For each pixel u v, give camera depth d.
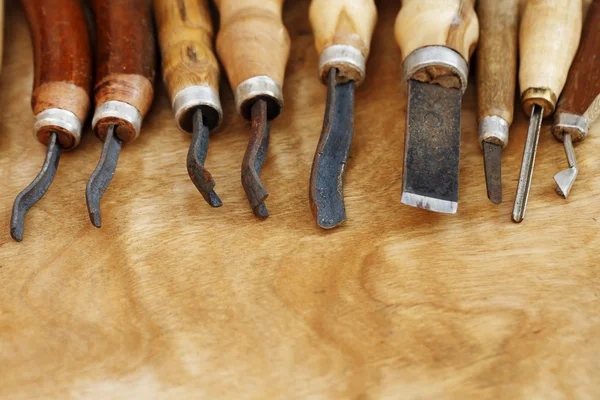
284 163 0.34
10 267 0.31
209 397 0.28
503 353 0.28
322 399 0.27
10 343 0.29
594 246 0.30
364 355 0.28
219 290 0.30
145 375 0.28
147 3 0.36
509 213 0.31
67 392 0.28
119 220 0.32
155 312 0.30
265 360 0.28
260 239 0.31
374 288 0.30
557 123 0.33
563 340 0.28
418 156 0.31
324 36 0.34
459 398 0.27
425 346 0.28
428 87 0.33
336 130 0.33
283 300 0.30
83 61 0.35
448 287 0.30
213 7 0.38
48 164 0.32
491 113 0.33
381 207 0.32
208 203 0.32
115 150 0.33
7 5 0.39
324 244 0.31
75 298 0.30
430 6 0.34
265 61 0.34
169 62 0.34
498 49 0.34
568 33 0.34
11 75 0.37
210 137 0.35
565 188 0.31
